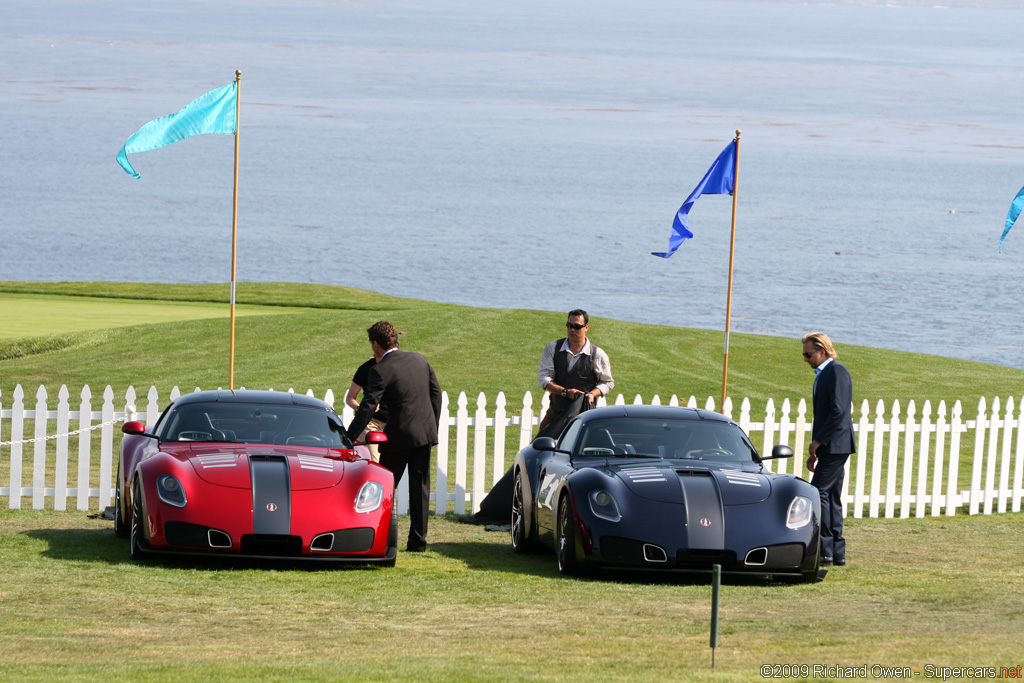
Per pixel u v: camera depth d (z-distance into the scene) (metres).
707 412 29.86
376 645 19.25
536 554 29.73
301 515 24.83
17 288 94.12
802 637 19.91
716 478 26.06
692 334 74.44
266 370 59.38
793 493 25.77
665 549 24.48
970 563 28.84
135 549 25.86
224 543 24.52
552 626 20.86
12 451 33.41
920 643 19.34
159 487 25.11
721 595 24.03
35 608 21.23
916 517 37.34
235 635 19.83
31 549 26.89
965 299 139.62
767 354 68.69
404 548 29.91
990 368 68.69
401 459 29.08
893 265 172.62
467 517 34.84
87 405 33.47
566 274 159.25
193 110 39.56
